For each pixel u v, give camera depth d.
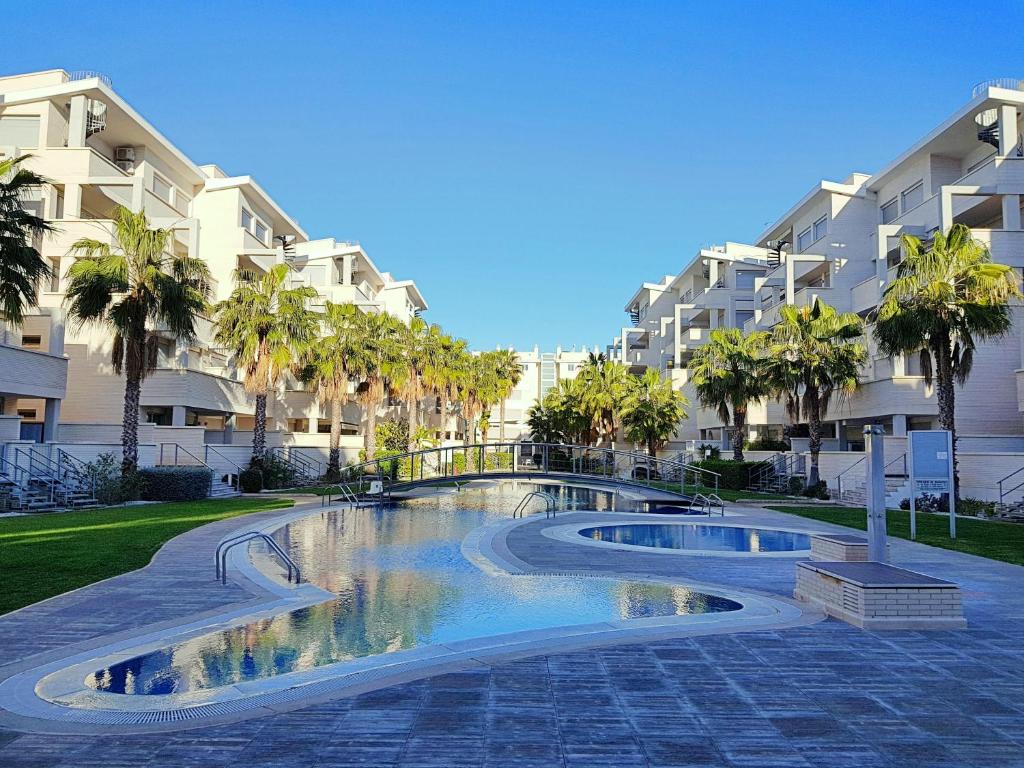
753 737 4.24
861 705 4.81
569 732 4.31
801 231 39.88
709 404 35.00
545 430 58.28
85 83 29.09
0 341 24.28
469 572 10.95
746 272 48.12
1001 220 29.91
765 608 8.16
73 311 21.66
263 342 29.30
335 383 34.25
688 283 56.12
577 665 5.76
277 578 10.27
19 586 9.09
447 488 36.09
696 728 4.38
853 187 35.78
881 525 8.77
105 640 6.70
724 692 5.08
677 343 49.81
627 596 9.13
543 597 9.06
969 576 10.23
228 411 33.69
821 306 29.56
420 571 11.04
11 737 4.30
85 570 10.22
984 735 4.29
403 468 38.06
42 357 22.77
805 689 5.15
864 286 32.16
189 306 23.16
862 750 4.05
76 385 29.05
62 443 21.97
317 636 7.04
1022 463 20.59
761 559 12.36
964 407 26.53
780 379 28.95
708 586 9.73
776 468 33.53
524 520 19.12
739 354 33.47
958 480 21.55
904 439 25.92
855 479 26.55
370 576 10.59
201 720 4.56
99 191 29.67
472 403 52.47
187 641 6.79
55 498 20.27
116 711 4.79
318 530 16.69
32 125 29.52
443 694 5.04
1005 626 7.13
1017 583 9.66
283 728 4.40
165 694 5.21
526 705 4.80
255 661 6.14
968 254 20.50
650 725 4.43
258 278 30.41
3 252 14.37
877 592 7.07
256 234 41.84
